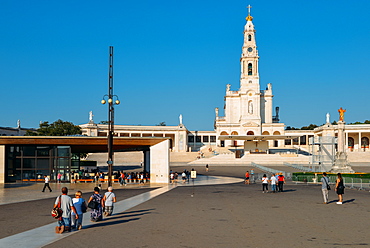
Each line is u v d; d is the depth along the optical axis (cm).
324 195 2548
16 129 10294
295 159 8931
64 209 1608
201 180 5259
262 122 12950
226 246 1336
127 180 4997
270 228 1661
